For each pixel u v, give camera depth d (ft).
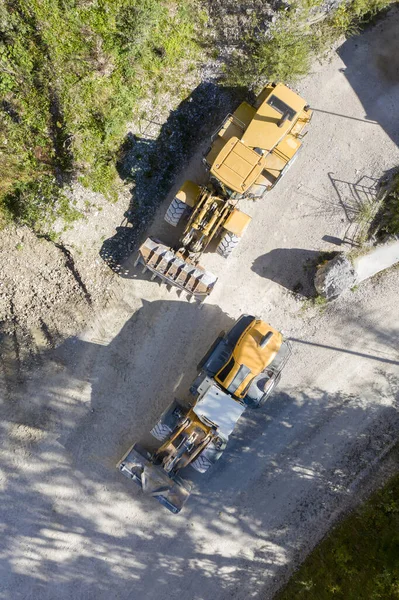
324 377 44.09
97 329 43.65
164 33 38.34
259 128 35.94
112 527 44.52
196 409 37.73
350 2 39.34
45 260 43.16
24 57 36.60
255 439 44.27
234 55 39.99
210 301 43.39
